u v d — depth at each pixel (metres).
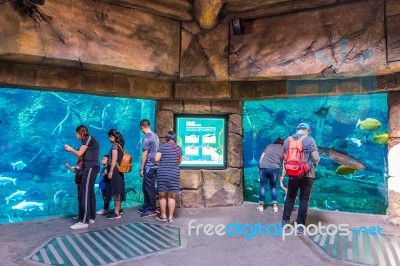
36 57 3.85
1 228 4.34
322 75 4.66
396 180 4.79
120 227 4.44
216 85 5.82
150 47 4.83
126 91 5.24
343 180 17.59
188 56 5.21
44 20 3.82
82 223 4.40
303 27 4.71
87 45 4.19
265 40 4.97
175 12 4.93
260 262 3.16
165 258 3.24
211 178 6.00
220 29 5.21
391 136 4.90
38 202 18.55
